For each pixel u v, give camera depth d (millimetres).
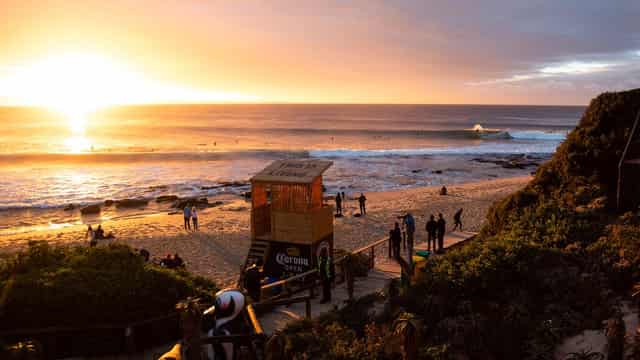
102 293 8625
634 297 6852
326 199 33844
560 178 13648
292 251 14211
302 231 14094
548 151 69750
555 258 8875
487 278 8172
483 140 91500
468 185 41688
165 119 186625
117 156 60000
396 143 87625
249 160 59875
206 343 4773
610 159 12742
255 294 10578
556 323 6680
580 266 8672
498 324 6648
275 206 15086
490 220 14703
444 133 105875
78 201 36312
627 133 12914
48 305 8430
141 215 31922
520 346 6219
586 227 10398
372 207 31844
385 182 44969
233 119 190375
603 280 7836
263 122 167625
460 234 21281
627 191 11023
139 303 8820
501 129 127938
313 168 15375
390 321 7672
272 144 87000
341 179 46531
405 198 35406
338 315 8844
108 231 26391
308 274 12938
